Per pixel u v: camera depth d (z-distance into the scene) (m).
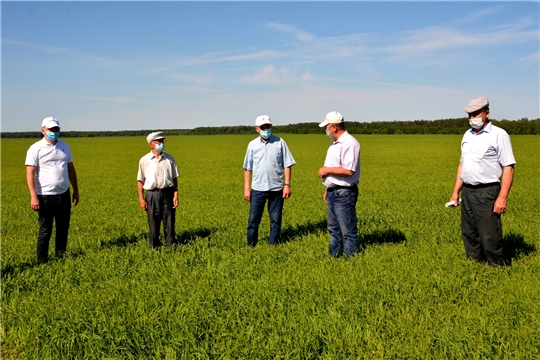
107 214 12.69
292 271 6.21
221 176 24.55
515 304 4.86
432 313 4.88
